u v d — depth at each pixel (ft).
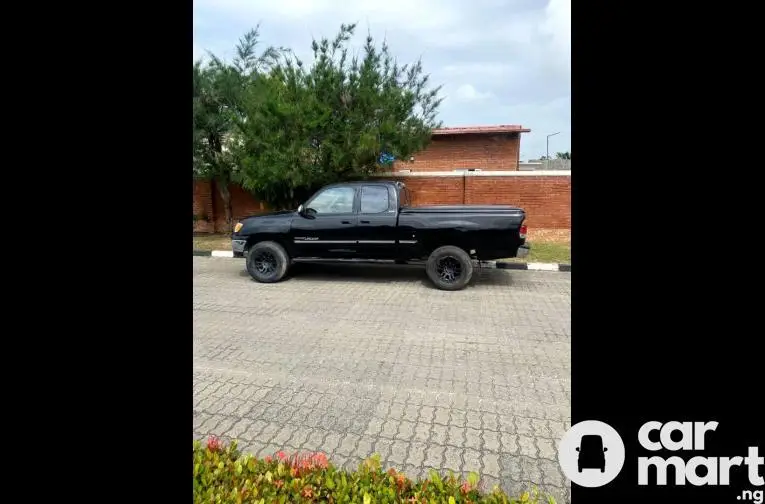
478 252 21.67
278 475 6.14
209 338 15.16
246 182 33.37
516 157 50.90
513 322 16.98
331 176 32.73
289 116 29.94
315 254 23.45
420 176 38.34
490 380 11.92
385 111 31.07
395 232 22.16
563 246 32.60
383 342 14.82
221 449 6.89
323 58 31.19
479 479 7.87
